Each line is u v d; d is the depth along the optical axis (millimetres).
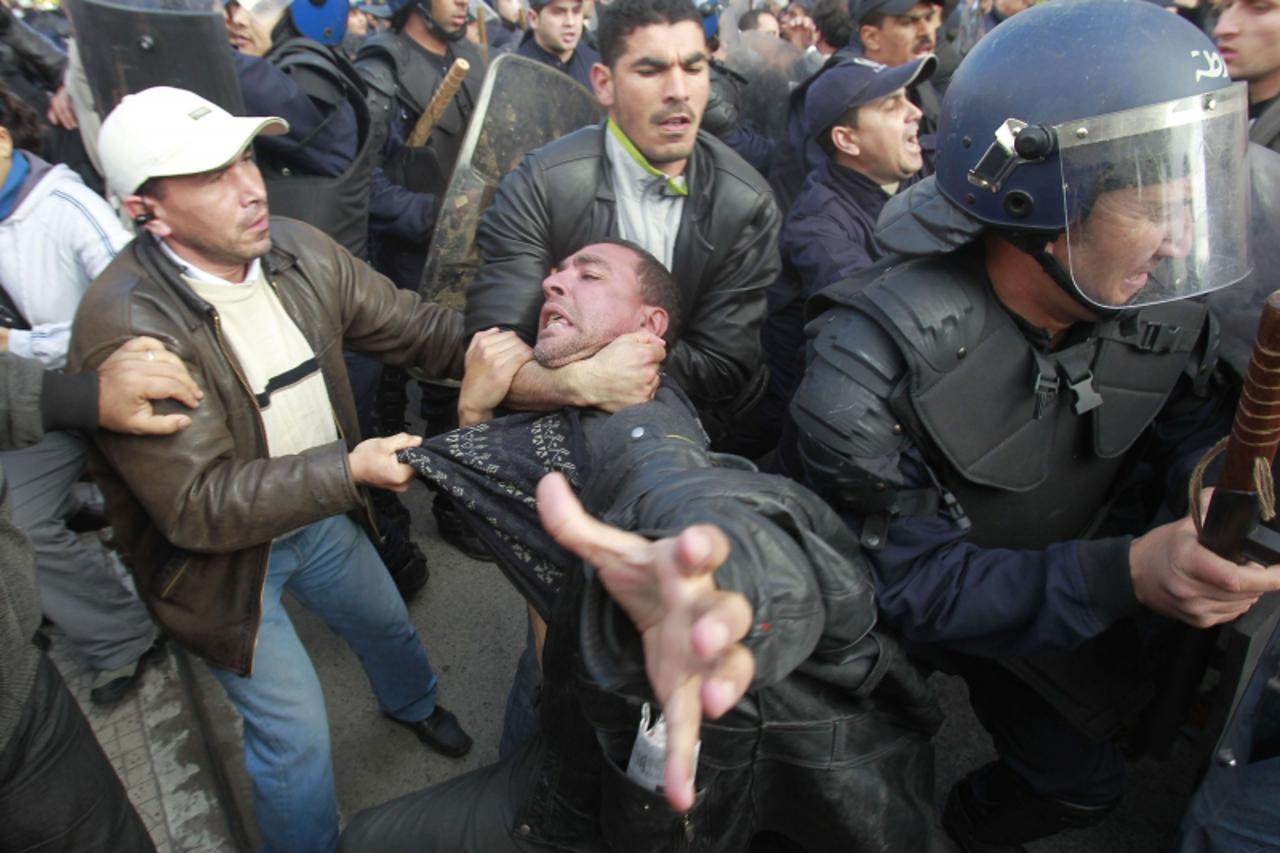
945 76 3141
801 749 1030
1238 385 1343
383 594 1842
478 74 3115
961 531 1165
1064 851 1875
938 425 1111
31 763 1206
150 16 1796
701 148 1704
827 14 3314
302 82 2309
